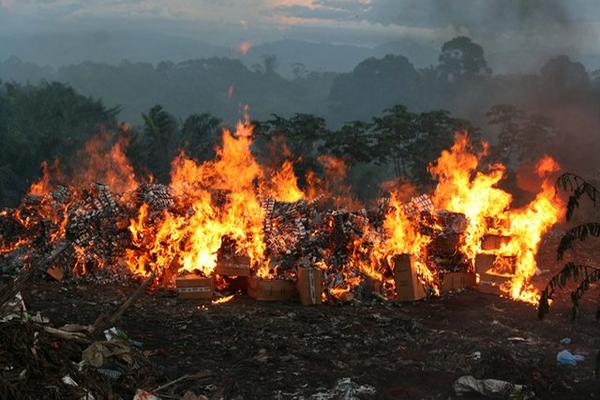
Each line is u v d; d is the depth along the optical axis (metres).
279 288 12.03
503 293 12.74
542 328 10.83
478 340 10.19
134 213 12.89
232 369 8.79
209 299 11.89
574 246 16.20
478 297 12.55
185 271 12.34
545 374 8.79
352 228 12.87
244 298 12.20
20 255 12.46
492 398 8.21
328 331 10.38
